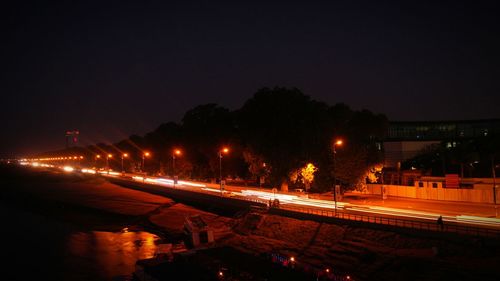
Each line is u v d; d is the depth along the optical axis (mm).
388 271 44062
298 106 93812
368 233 52938
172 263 44250
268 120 93500
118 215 96500
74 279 52219
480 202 72625
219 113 140000
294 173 90062
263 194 93000
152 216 92438
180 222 83875
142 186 133875
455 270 40688
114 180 165500
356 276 44344
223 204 85188
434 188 79562
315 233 58344
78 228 86000
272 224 66125
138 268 45062
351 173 86625
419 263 43500
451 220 53906
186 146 147375
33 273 54781
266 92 98688
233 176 132375
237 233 69000
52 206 115062
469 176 101938
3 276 53562
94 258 61906
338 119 97625
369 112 97938
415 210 64250
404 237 49156
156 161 183125
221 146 128375
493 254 41125
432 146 131000
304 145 88625
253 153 95875
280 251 54844
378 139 100188
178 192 107375
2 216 102250
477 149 104875
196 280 39219
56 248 68188
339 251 50938
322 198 83500
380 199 80625
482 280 38219
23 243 71875
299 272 40156
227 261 43656
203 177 142125
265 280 38188
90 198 124500
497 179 84875
